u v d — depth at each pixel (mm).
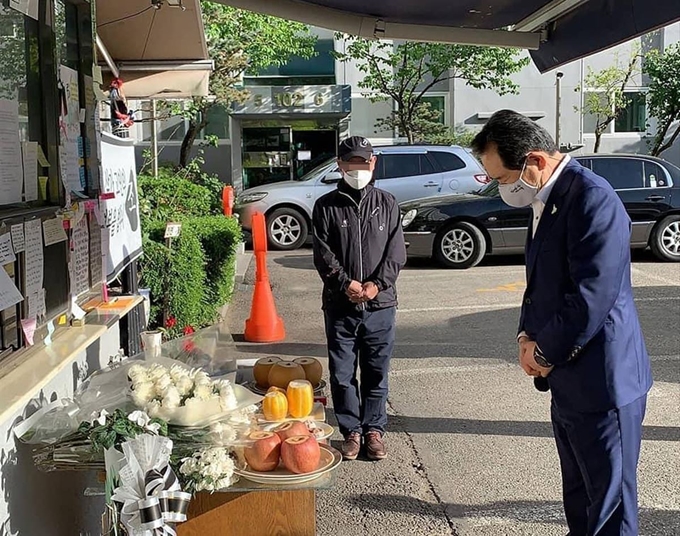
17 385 2434
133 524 2270
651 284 9938
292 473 2633
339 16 4992
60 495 2838
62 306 3166
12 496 2371
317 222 4391
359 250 4336
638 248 11914
